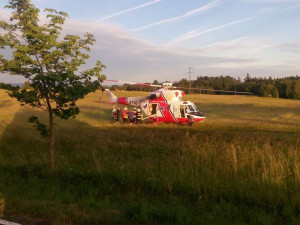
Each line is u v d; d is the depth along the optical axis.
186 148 9.98
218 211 5.19
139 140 13.48
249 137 14.84
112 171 7.43
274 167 6.96
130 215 5.02
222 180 6.55
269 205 5.43
